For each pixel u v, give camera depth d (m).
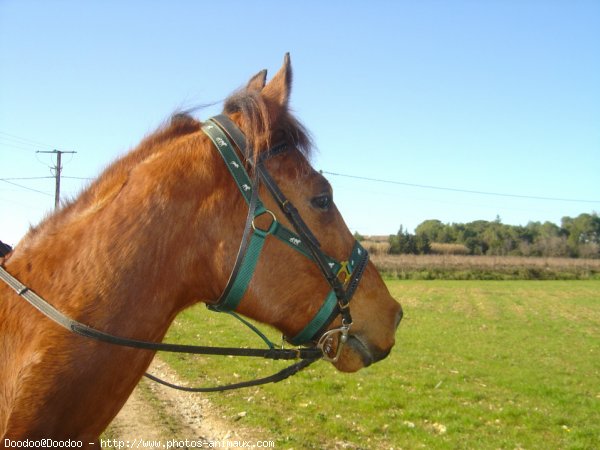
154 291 2.00
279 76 2.36
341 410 8.12
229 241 2.08
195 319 18.48
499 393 9.91
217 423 7.16
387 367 11.62
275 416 7.59
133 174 2.13
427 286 41.22
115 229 2.00
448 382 10.47
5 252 3.03
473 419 8.01
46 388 1.83
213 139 2.15
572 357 14.28
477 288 40.16
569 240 80.56
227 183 2.11
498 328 19.72
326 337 2.21
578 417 8.51
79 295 1.93
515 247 78.06
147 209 2.03
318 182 2.26
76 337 1.88
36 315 1.91
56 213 2.16
